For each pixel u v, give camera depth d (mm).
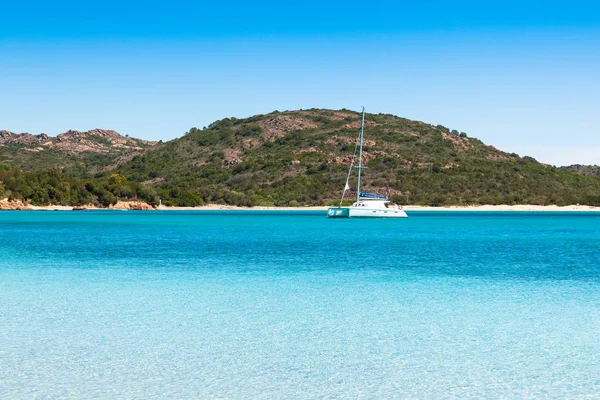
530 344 17734
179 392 13500
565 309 23094
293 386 13938
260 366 15438
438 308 23250
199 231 78875
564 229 88750
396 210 104312
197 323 20438
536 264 39062
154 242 58906
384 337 18516
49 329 19453
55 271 34812
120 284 29531
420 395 13445
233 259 41938
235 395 13328
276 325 20125
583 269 36094
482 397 13352
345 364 15656
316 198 196625
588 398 13305
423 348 17250
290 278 31828
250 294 26516
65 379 14328
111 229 82688
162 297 25656
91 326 19922
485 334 18969
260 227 90750
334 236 69625
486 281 30719
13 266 37281
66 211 171625
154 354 16469
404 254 46125
